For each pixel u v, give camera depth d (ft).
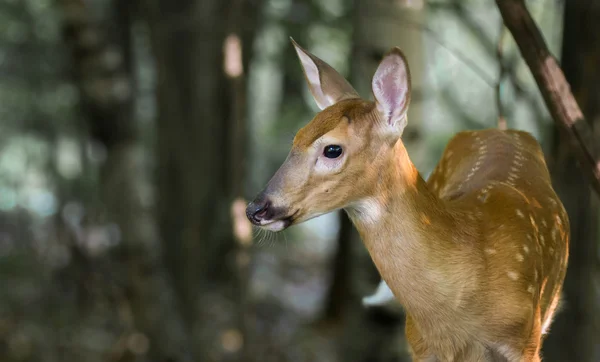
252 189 70.69
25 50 54.70
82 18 37.68
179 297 46.39
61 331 44.70
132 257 38.73
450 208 16.49
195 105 53.21
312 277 68.85
